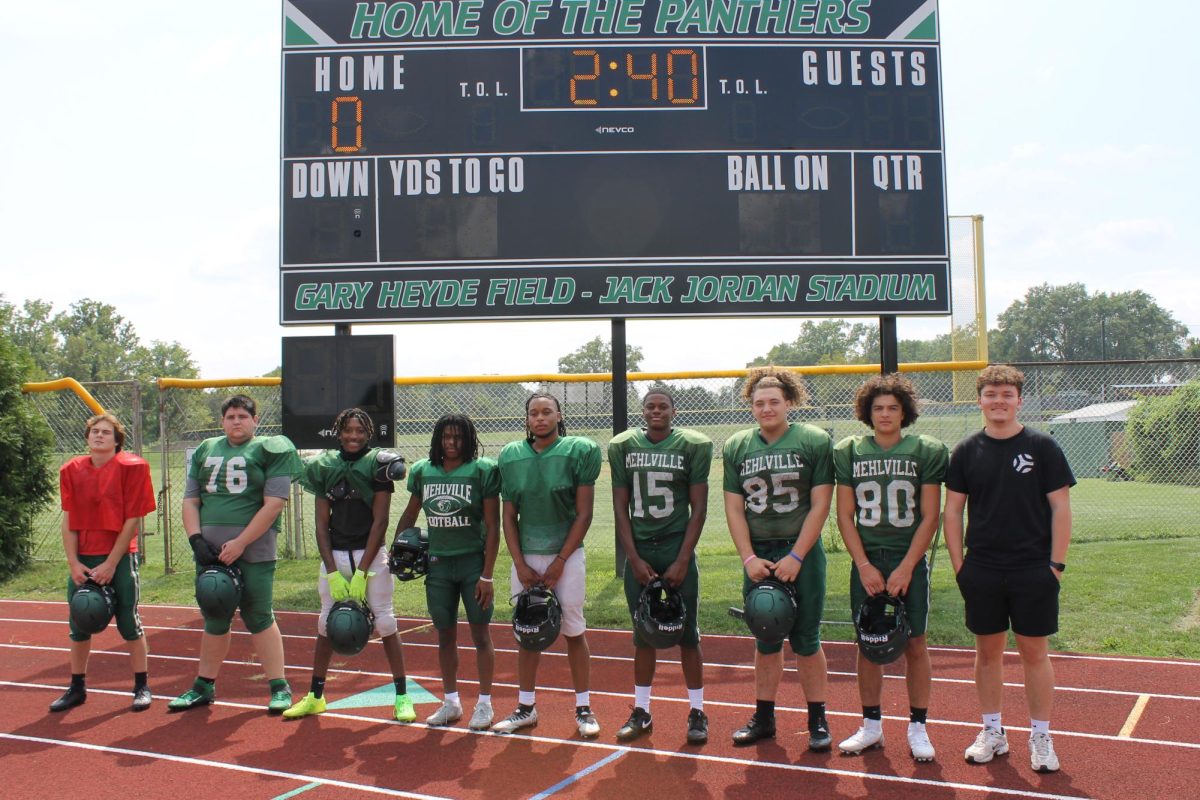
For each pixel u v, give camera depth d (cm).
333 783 429
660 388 487
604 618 768
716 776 430
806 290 858
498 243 857
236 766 452
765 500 466
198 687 553
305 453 1138
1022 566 425
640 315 854
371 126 865
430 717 512
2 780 438
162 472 1069
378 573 528
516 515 506
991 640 439
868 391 460
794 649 462
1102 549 996
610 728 502
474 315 855
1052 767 424
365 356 855
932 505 445
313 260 858
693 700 481
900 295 861
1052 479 425
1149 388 1880
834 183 864
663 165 862
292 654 683
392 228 859
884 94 873
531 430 506
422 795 414
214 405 1614
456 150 862
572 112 865
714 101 866
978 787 411
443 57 870
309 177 862
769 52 871
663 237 857
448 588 509
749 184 862
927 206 866
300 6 873
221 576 520
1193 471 1708
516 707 536
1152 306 7525
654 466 478
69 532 543
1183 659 604
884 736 480
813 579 459
